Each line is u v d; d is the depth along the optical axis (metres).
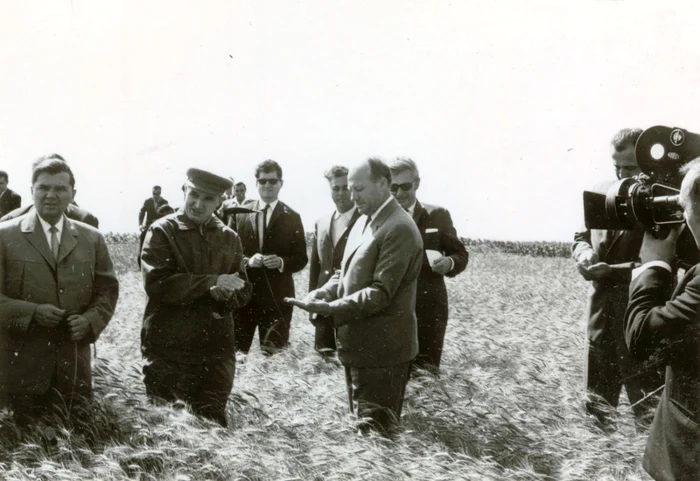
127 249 17.38
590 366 4.88
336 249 6.66
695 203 2.48
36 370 4.07
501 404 5.05
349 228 6.62
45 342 4.09
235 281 4.45
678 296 2.65
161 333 4.55
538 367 6.01
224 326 4.63
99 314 4.25
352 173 4.23
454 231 6.07
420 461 3.87
